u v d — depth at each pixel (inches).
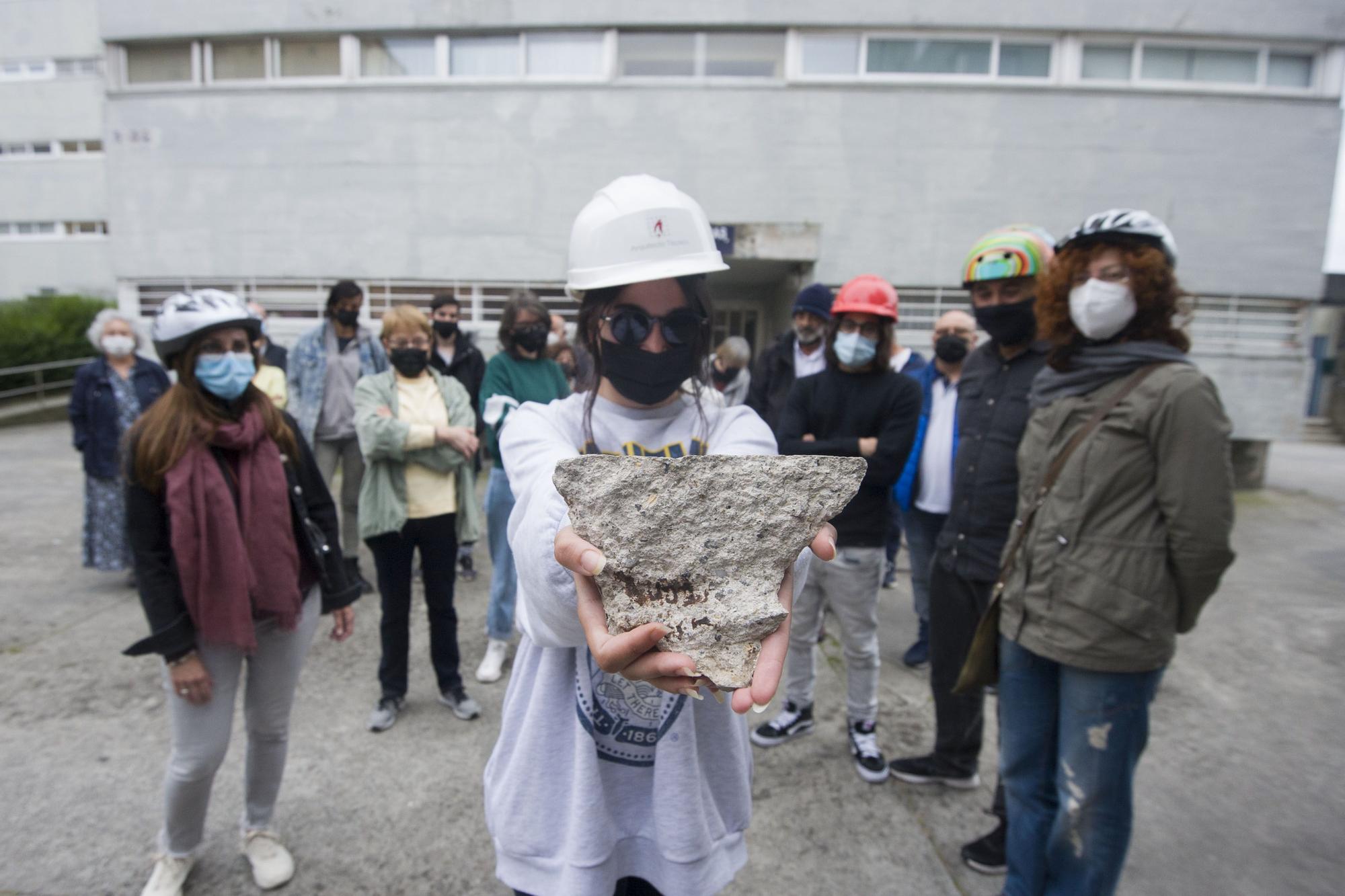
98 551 170.1
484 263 323.0
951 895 87.0
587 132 312.3
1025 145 304.5
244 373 77.0
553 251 320.8
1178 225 307.0
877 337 108.6
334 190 323.9
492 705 126.6
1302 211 307.0
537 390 136.5
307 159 323.0
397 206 322.3
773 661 37.3
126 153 330.0
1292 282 309.7
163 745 113.0
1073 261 73.9
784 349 161.5
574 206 317.4
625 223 49.6
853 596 107.9
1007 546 79.0
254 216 327.9
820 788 106.5
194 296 75.0
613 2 304.0
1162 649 66.9
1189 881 90.6
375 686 132.8
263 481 78.2
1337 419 628.1
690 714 50.5
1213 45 303.4
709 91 306.2
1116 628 66.8
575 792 50.0
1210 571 64.6
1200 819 102.4
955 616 101.7
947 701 104.5
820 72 308.0
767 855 92.9
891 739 120.3
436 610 121.9
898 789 106.7
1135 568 66.6
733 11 301.7
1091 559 68.1
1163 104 301.9
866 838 96.3
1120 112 302.4
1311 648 159.6
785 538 39.1
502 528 132.5
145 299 339.6
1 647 144.1
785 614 37.7
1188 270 308.3
